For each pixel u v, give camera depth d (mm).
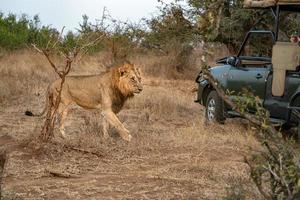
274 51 12711
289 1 12469
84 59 25781
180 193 8312
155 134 12523
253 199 7270
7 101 17359
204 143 11805
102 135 11945
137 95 18125
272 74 12789
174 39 28219
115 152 10797
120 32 26984
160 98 17906
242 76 13711
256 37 19250
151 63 29047
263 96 13008
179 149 11242
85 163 9969
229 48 23875
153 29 28391
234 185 7676
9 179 8891
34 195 8102
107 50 26094
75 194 8188
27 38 34375
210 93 14969
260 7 13203
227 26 22281
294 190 5316
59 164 9781
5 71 24797
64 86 12047
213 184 8727
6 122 13867
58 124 13305
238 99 5734
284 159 5426
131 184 8750
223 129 13539
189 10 26594
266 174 7535
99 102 12031
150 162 10219
